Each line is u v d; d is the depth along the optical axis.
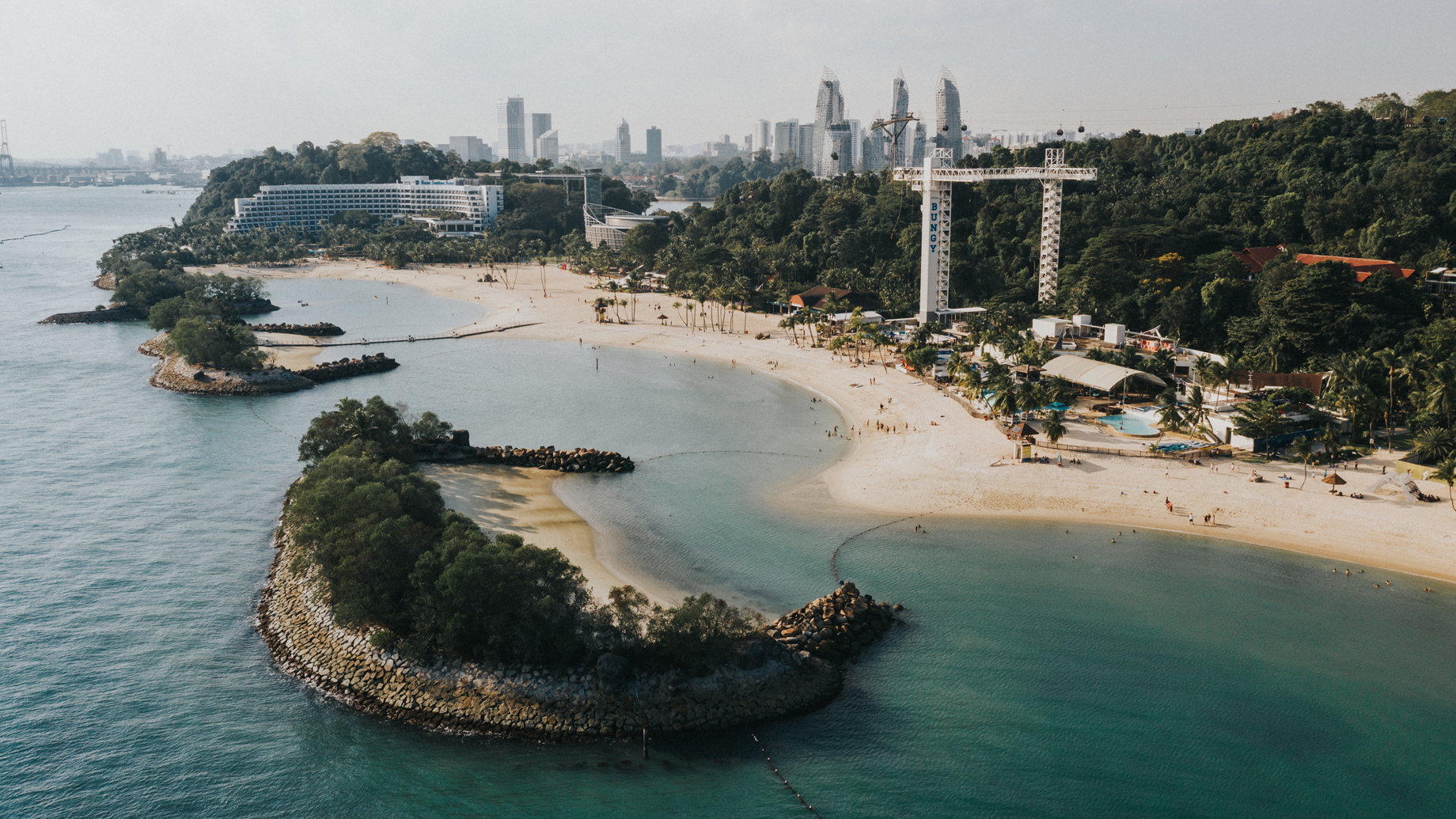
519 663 91.88
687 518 136.25
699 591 111.69
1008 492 142.75
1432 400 143.50
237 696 92.94
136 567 121.50
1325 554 120.62
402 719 88.69
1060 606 109.31
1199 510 134.25
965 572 118.19
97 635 104.44
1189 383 191.38
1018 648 100.44
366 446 141.12
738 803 77.88
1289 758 82.50
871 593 112.75
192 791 79.69
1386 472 141.25
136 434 181.50
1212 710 89.31
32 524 135.25
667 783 80.25
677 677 90.06
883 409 193.50
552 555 94.25
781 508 140.50
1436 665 96.06
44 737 86.44
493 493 144.12
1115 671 95.88
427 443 162.50
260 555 125.62
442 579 91.50
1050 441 159.75
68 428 185.12
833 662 96.69
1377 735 85.31
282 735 86.94
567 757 83.38
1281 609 107.81
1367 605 108.31
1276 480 141.88
